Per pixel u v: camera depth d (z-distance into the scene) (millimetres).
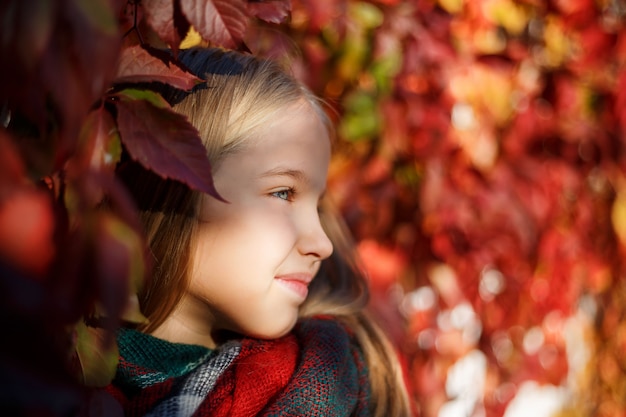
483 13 1691
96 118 606
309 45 1570
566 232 1820
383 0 1602
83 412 626
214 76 968
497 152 1714
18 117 550
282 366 1008
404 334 1660
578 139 1772
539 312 1813
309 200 973
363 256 1625
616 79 1834
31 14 450
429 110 1628
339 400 1009
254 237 922
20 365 390
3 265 400
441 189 1623
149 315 965
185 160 625
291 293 949
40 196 468
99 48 470
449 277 1688
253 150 932
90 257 479
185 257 929
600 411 2115
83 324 655
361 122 1642
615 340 2078
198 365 1014
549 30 1817
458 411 1953
